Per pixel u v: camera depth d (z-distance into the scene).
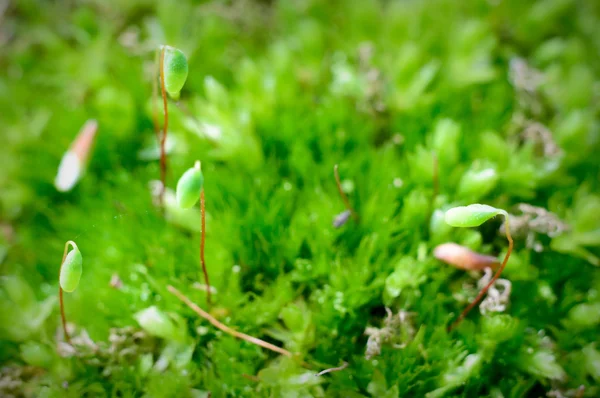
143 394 0.11
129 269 0.11
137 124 0.12
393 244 0.11
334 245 0.11
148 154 0.12
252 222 0.11
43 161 0.12
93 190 0.12
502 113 0.12
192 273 0.11
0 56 0.13
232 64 0.13
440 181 0.12
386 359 0.11
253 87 0.12
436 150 0.11
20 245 0.12
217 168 0.12
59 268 0.12
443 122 0.12
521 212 0.11
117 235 0.11
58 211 0.12
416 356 0.11
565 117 0.12
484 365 0.11
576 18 0.13
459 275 0.11
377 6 0.13
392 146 0.12
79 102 0.12
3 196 0.12
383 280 0.11
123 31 0.13
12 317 0.11
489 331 0.11
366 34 0.13
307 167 0.12
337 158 0.12
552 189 0.12
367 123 0.12
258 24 0.13
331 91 0.12
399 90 0.12
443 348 0.11
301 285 0.11
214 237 0.11
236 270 0.11
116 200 0.12
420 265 0.11
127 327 0.11
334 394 0.11
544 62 0.13
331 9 0.13
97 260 0.11
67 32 0.13
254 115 0.12
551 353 0.11
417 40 0.13
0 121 0.13
